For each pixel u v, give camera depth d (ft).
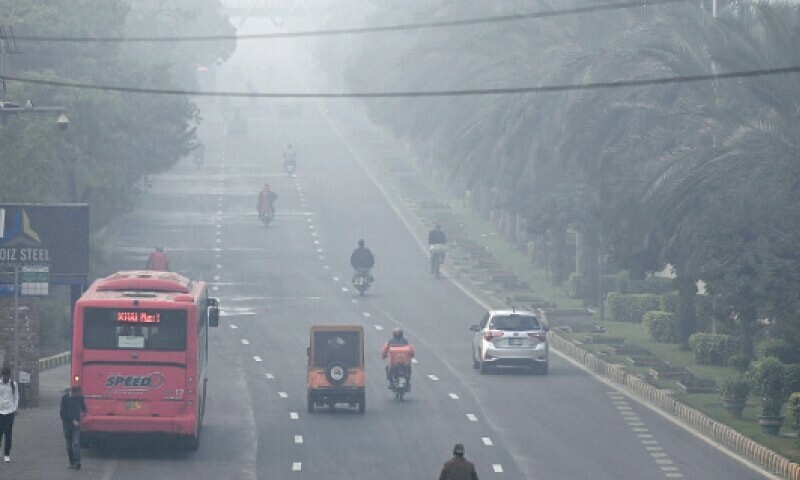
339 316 547.90
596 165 463.83
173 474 287.48
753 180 373.61
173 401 299.99
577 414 365.81
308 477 287.07
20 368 364.99
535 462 303.48
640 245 458.50
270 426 344.49
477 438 330.54
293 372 431.02
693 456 313.12
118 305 298.76
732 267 368.27
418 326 530.27
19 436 324.19
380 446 319.68
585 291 606.55
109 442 321.11
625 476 290.35
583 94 468.75
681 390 386.93
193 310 301.02
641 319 551.18
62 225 373.61
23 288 360.28
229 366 440.45
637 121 450.71
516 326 431.02
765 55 395.96
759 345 418.72
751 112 403.54
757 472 296.51
